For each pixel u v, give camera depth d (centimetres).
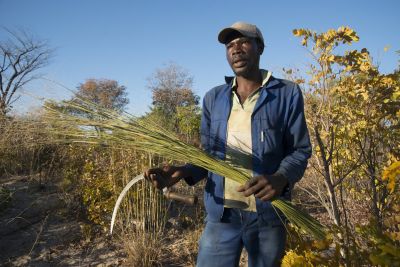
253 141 197
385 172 148
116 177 472
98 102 216
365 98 281
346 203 354
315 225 193
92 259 433
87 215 539
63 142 203
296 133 195
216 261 206
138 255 411
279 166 193
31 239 486
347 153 329
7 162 632
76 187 573
